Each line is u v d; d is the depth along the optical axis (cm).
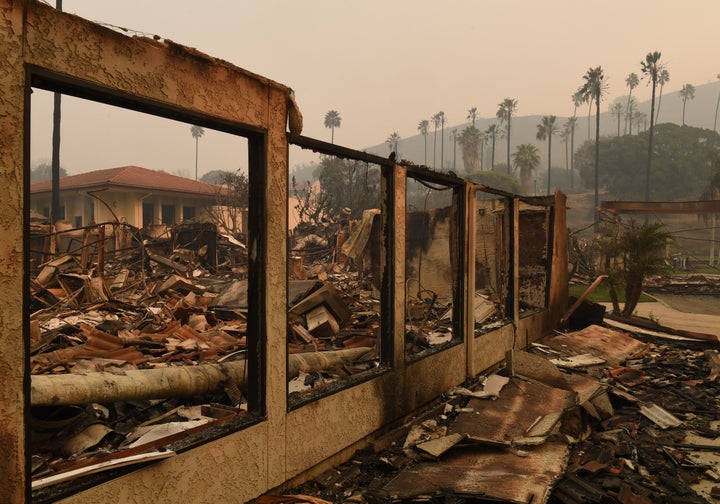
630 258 1293
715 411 584
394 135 9212
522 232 1028
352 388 402
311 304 725
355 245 1297
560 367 729
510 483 354
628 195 7450
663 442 485
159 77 244
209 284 1337
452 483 356
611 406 555
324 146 366
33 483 206
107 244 1866
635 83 13638
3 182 189
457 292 603
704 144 8025
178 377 394
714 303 1747
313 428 359
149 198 2822
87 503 220
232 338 707
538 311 900
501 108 9944
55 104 2312
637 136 7712
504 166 11462
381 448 425
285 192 332
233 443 294
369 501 342
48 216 3080
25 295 197
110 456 276
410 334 709
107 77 221
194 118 268
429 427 462
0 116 187
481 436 433
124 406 416
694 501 367
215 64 273
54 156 2327
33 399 315
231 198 2820
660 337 987
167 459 254
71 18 208
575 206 7825
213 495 281
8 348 192
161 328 760
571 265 2253
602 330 962
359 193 2703
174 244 1812
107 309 933
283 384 331
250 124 301
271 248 321
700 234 5253
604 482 385
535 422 464
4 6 187
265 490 319
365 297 1240
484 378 624
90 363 508
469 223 605
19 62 192
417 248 1258
